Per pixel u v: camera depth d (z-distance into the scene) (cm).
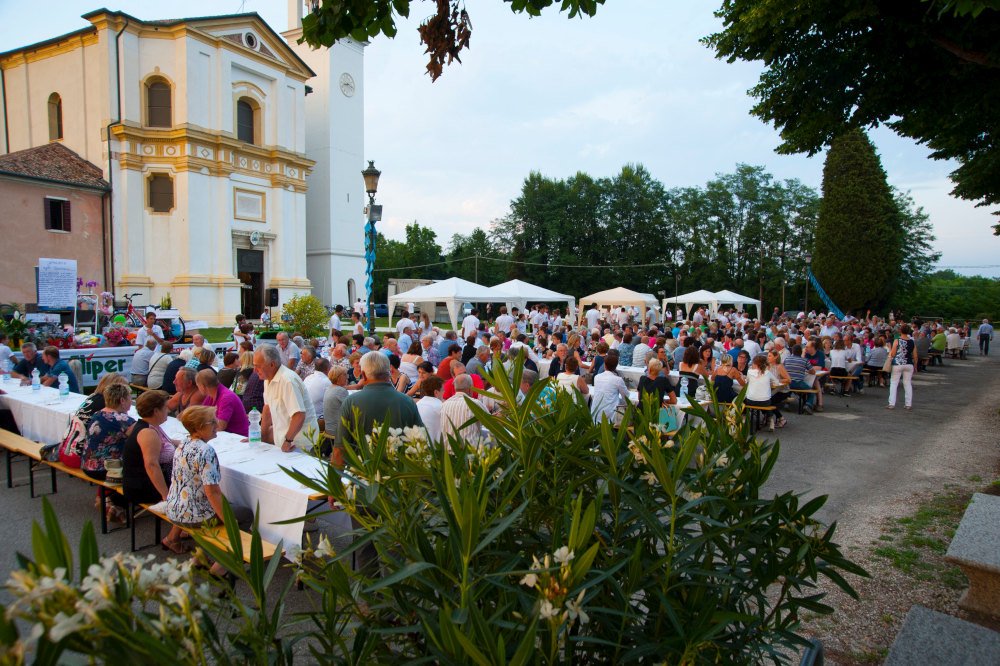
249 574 136
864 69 561
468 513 118
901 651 261
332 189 3575
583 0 285
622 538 174
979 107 584
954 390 1355
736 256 5353
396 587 146
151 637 94
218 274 2681
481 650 113
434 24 282
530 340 1659
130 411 624
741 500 178
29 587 84
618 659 144
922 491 574
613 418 609
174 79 2550
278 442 468
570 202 5403
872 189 3431
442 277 7269
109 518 488
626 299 2450
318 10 281
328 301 3581
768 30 535
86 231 2398
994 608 323
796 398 1121
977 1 307
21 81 2798
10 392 720
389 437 186
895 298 4141
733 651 168
